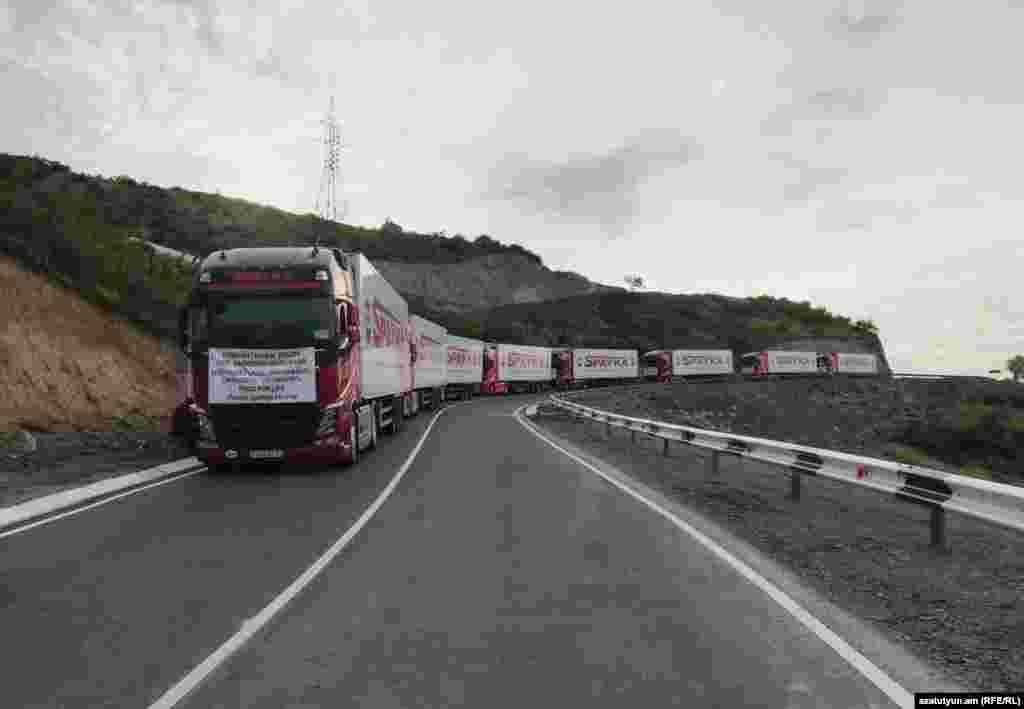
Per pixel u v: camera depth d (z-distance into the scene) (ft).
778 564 22.58
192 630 16.16
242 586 19.65
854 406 255.91
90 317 72.33
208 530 26.99
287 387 40.45
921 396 285.43
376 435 58.54
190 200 326.03
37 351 61.16
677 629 16.26
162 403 71.56
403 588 19.44
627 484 39.52
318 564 21.99
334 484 38.52
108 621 16.78
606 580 20.29
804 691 12.98
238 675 13.65
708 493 37.73
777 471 54.75
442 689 13.00
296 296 41.04
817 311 517.55
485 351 172.04
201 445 40.78
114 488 36.52
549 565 21.91
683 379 271.90
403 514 30.14
